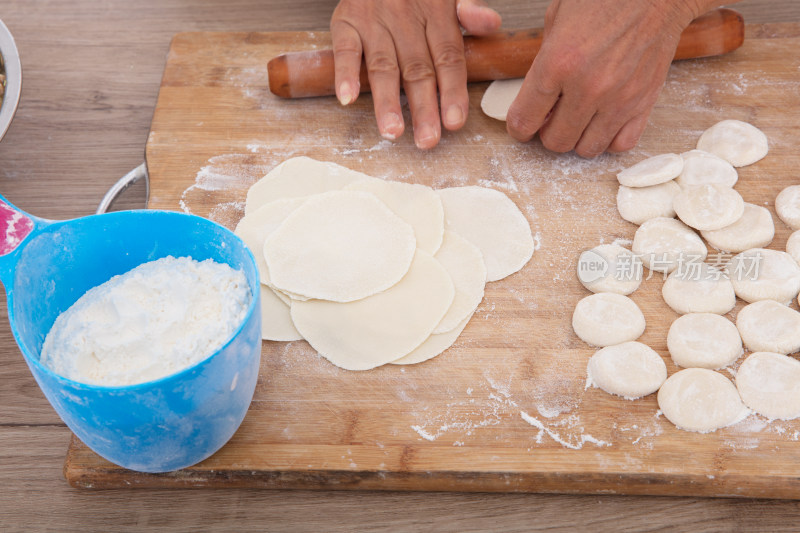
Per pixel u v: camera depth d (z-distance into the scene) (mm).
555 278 1331
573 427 1135
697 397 1128
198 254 1125
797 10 1944
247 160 1538
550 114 1465
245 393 1031
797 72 1669
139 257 1135
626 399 1166
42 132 1735
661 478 1086
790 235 1367
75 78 1858
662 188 1434
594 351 1230
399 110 1518
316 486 1132
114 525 1112
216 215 1439
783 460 1086
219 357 913
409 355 1215
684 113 1599
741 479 1077
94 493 1152
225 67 1732
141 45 1943
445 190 1460
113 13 2043
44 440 1221
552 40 1345
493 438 1125
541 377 1197
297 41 1786
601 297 1270
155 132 1592
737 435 1114
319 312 1253
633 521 1108
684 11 1299
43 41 1956
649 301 1305
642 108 1397
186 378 894
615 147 1482
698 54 1664
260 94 1675
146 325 1014
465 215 1417
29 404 1271
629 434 1125
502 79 1669
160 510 1130
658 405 1155
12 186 1619
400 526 1108
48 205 1584
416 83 1540
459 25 1636
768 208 1424
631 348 1200
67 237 1060
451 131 1592
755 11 1949
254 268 1009
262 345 1240
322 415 1155
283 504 1136
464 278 1312
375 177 1491
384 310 1251
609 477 1091
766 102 1610
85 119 1764
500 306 1292
